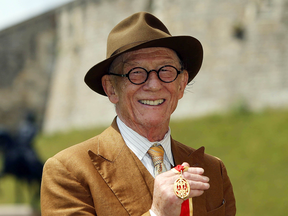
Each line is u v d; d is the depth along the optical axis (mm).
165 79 2105
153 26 2215
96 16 23453
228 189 2436
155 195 1827
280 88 18203
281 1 19031
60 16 25391
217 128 15375
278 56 18719
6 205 13625
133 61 2096
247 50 19141
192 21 20141
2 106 25969
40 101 25719
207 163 2336
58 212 1907
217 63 19438
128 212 1909
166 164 2193
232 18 19609
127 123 2168
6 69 26297
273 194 10758
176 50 2223
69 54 24688
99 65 2141
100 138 2164
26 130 11188
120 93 2152
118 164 2029
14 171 10852
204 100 18984
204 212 2123
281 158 12406
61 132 22469
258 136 14117
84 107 22969
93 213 1928
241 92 18688
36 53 26016
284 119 14969
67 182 1946
